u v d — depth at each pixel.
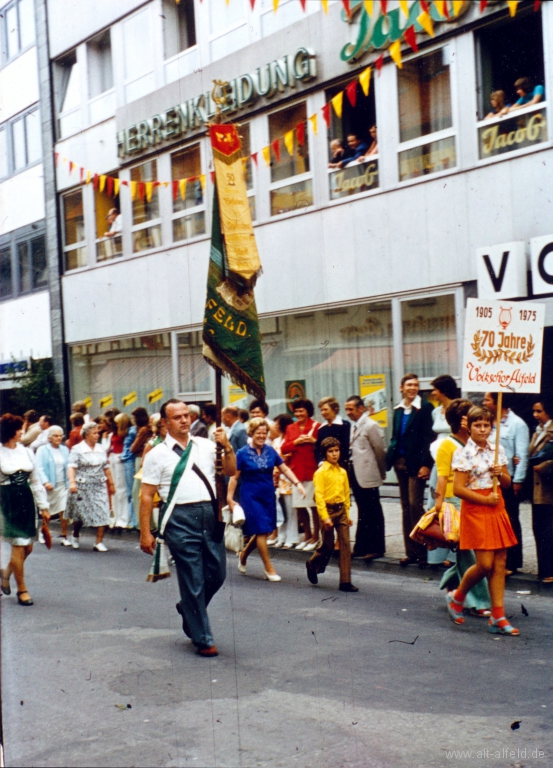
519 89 6.10
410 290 6.21
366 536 7.19
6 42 4.73
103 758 3.24
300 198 5.91
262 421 6.82
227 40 4.71
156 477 4.73
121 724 3.61
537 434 6.24
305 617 5.55
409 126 6.07
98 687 4.09
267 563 6.86
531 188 6.16
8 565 5.98
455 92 6.13
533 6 5.79
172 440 4.73
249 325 4.18
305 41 4.93
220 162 4.21
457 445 5.59
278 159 5.61
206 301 4.12
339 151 5.77
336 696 4.00
